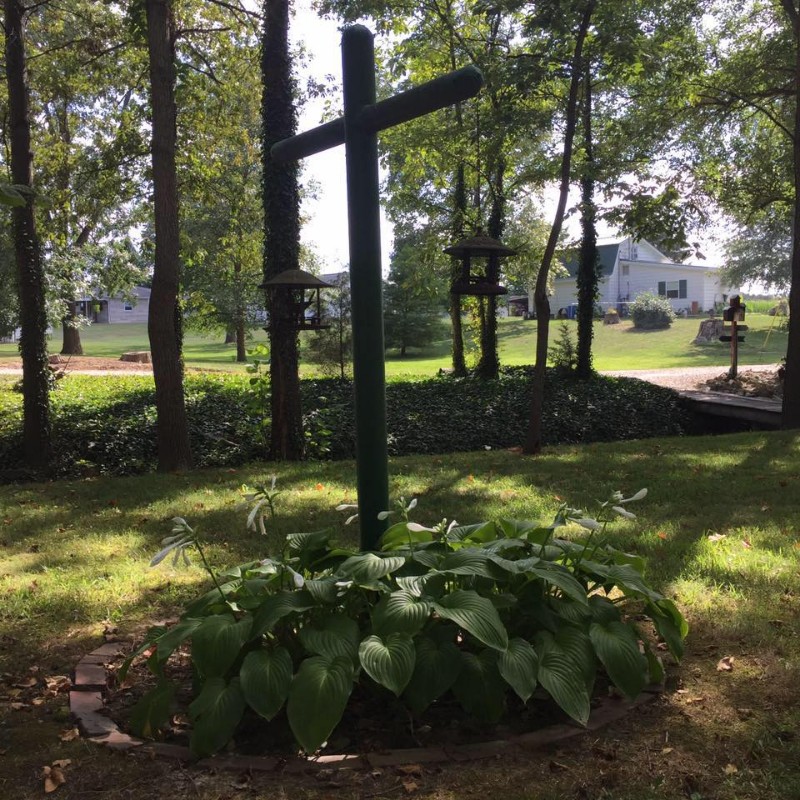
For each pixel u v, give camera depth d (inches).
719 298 1903.3
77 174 559.8
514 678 105.9
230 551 221.5
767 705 118.6
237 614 121.8
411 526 124.7
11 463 442.6
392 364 1207.6
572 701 107.9
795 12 528.1
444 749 106.3
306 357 756.0
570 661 111.7
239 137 593.3
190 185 590.9
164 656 109.7
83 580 197.3
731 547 210.7
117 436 456.1
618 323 1534.2
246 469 392.5
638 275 1809.8
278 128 422.9
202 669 107.7
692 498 282.0
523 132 444.8
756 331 1353.3
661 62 451.8
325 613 117.1
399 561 116.5
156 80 382.6
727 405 601.0
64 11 516.1
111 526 261.3
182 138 570.9
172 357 403.2
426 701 105.8
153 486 344.5
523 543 127.0
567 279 1786.4
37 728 117.3
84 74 557.3
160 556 115.2
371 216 133.1
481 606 108.9
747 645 142.8
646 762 102.7
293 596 112.3
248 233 771.4
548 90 463.8
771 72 587.2
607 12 384.8
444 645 110.2
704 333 1288.1
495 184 747.4
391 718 117.6
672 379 827.4
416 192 836.0
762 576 183.0
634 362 1116.5
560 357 756.0
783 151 652.1
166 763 104.7
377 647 104.9
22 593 187.9
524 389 662.5
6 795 98.8
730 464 359.6
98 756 107.5
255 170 818.8
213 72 555.2
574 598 112.9
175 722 119.3
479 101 564.7
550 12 380.8
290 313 431.5
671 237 445.4
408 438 520.7
